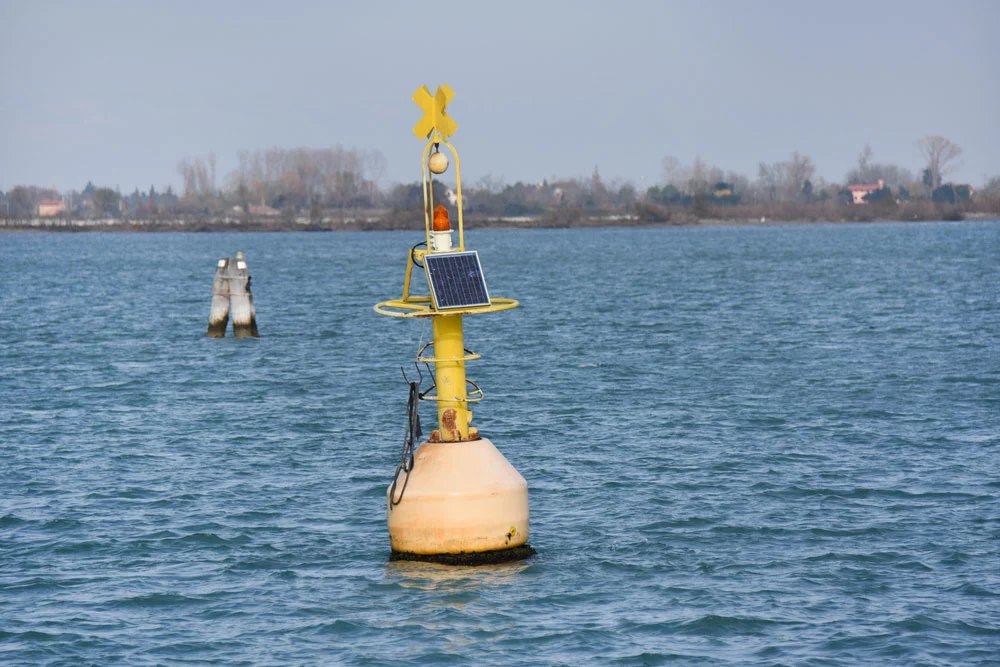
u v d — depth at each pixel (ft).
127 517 97.19
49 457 121.49
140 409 152.76
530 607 74.69
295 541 89.76
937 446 122.01
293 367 196.65
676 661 66.74
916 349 210.38
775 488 104.37
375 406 153.79
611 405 151.53
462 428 82.94
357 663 67.10
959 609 73.61
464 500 80.43
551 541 88.53
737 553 85.35
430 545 81.41
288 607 75.36
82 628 72.33
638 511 97.19
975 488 103.40
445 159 82.12
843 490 103.30
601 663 66.64
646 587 78.23
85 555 86.94
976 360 192.34
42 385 176.24
